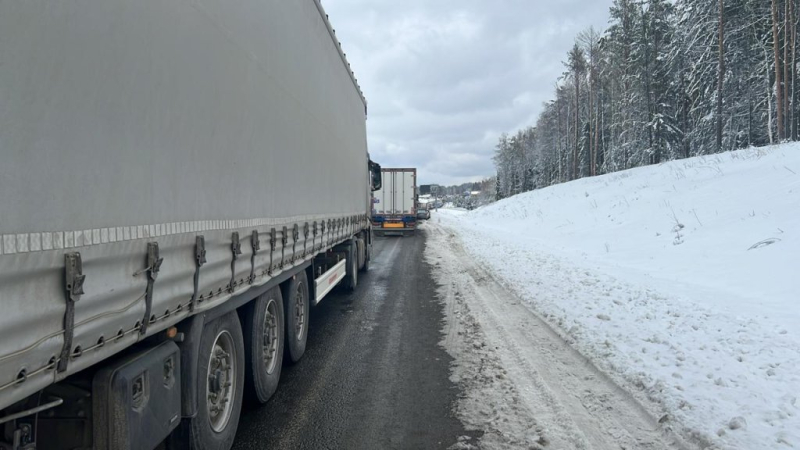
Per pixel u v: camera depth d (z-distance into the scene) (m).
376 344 6.91
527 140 98.50
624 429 4.14
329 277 8.15
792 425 3.99
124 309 2.23
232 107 3.59
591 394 4.92
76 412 2.20
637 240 16.00
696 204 16.97
